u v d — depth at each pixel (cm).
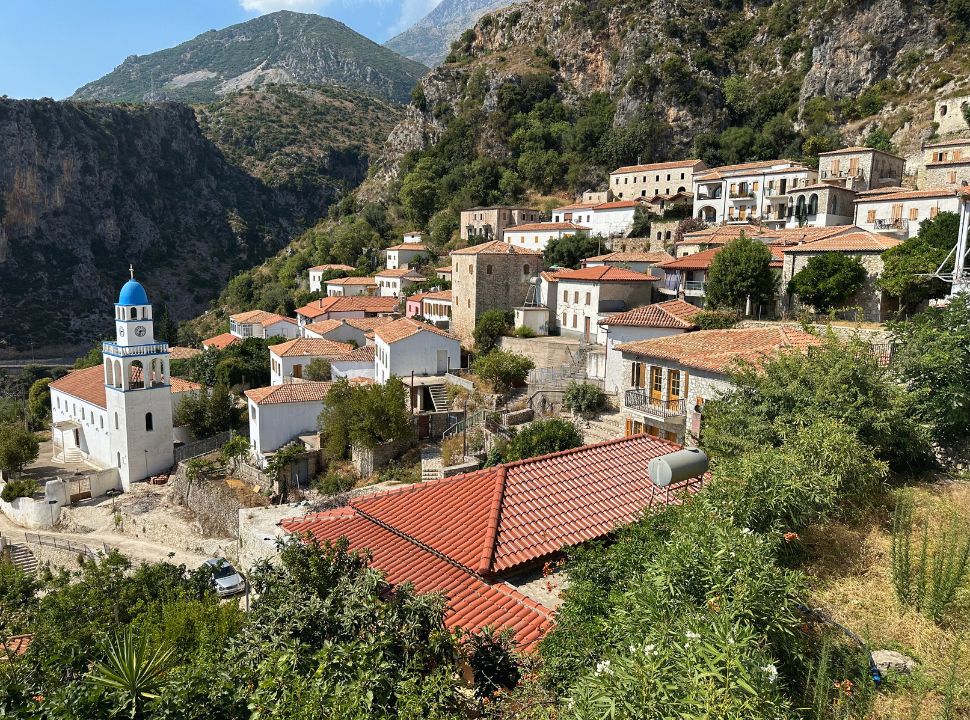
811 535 1354
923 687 863
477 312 5978
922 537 1320
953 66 10544
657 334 3462
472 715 973
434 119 16275
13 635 2219
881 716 830
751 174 8338
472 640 1091
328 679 879
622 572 1114
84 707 900
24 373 11231
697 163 10175
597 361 4119
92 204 19488
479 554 1456
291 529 1786
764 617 863
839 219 7131
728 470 1371
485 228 10938
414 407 4706
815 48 12375
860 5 11856
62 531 4388
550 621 1255
